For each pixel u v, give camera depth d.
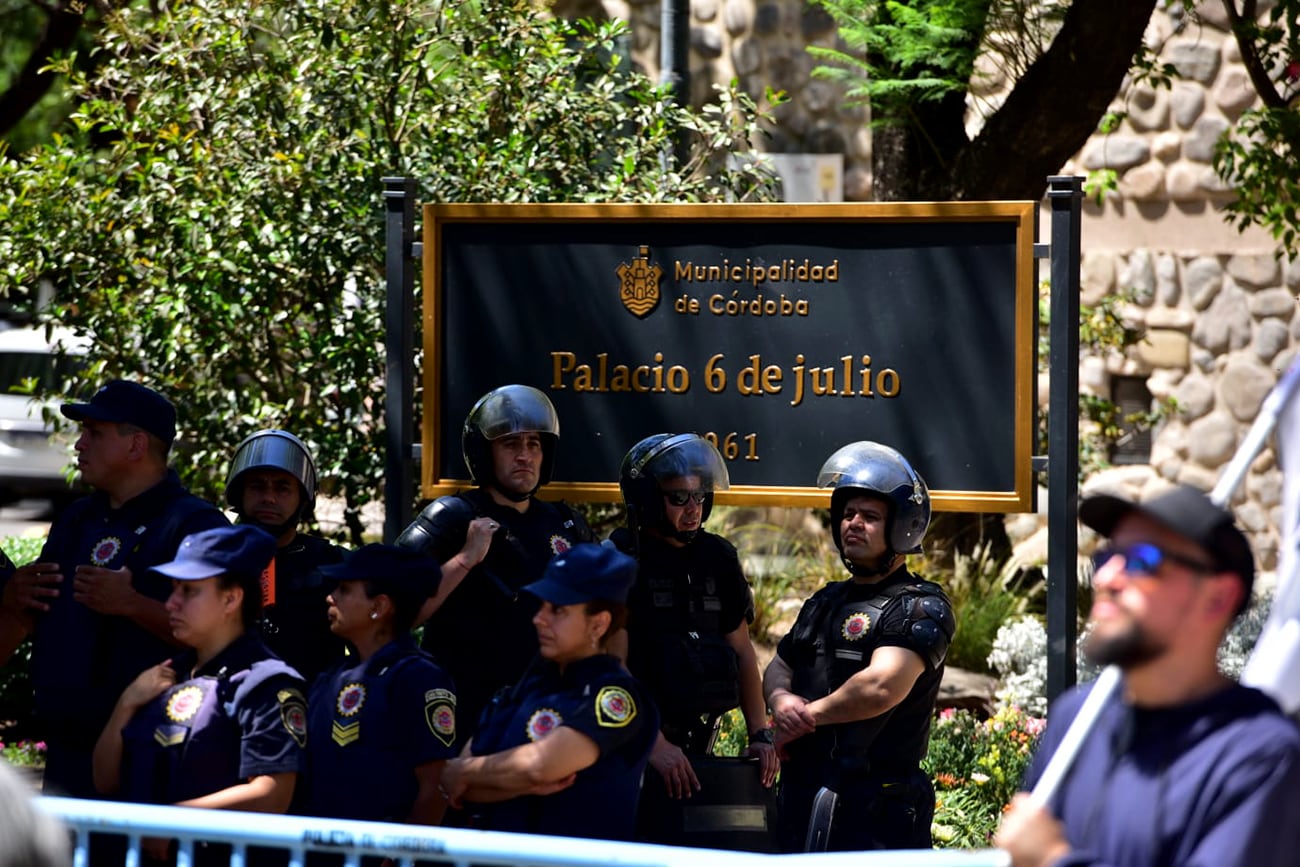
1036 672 20.08
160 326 19.28
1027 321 14.20
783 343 14.88
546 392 15.38
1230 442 30.22
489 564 12.38
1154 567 6.36
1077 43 22.44
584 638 9.92
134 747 9.88
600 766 9.80
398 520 15.55
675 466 12.15
